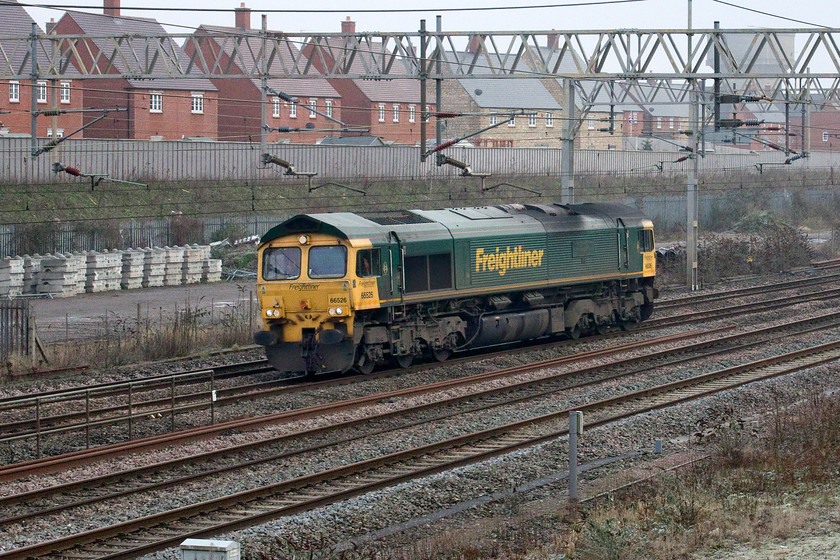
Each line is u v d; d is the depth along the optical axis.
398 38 60.84
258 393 49.16
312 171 130.25
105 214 110.62
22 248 98.81
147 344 61.72
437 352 59.44
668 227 143.50
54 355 58.56
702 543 26.47
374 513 31.44
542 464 37.38
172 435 40.06
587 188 146.38
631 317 73.44
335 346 53.25
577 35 60.84
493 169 145.12
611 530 27.44
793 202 163.50
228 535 29.06
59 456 37.19
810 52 60.59
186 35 61.06
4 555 26.55
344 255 52.91
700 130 95.62
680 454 39.06
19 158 109.50
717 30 59.78
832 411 41.97
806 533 26.70
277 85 165.38
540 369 56.88
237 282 102.69
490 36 61.09
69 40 63.88
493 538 29.09
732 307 82.50
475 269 60.09
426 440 40.59
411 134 181.38
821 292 90.12
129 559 27.08
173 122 152.75
